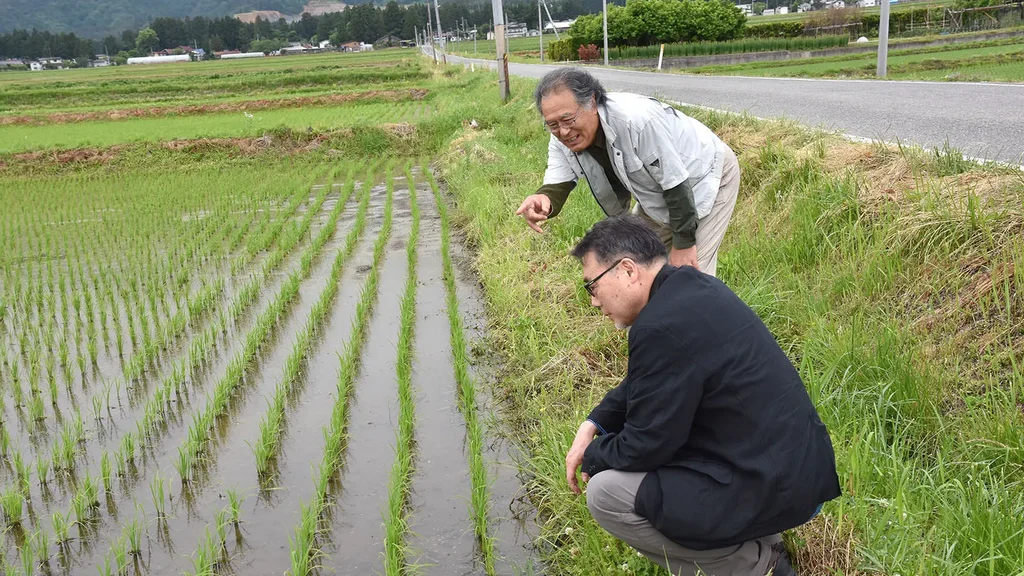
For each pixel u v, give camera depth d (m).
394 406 5.14
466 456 4.45
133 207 12.79
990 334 3.94
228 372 5.55
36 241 10.70
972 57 26.39
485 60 58.84
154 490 4.32
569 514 3.66
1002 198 4.76
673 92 16.70
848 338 4.22
